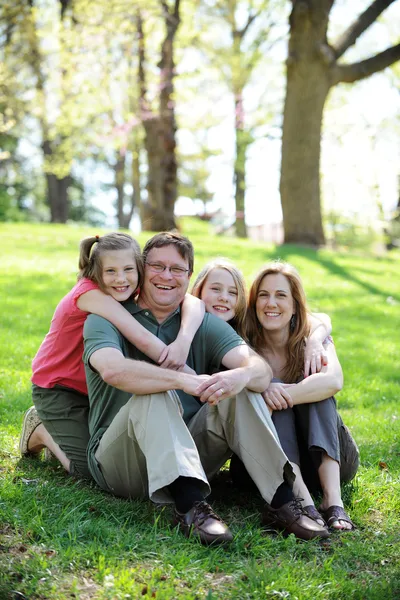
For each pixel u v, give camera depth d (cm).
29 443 414
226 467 434
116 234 377
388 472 434
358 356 823
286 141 1847
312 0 1703
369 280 1420
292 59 1762
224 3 2491
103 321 361
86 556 293
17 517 321
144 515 344
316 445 357
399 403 633
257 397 351
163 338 379
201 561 300
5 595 262
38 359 400
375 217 3034
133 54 2192
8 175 3931
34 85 2347
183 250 376
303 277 1391
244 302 418
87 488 372
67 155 2650
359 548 322
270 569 295
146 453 322
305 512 336
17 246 1591
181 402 376
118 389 360
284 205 1884
